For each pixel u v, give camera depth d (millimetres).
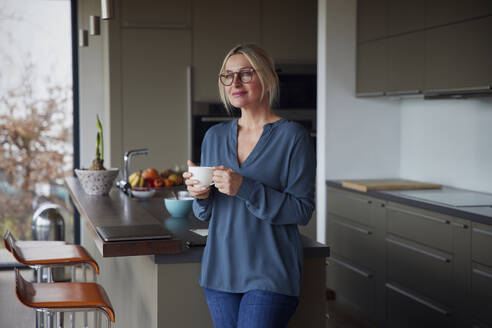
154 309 2414
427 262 3719
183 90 5910
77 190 3939
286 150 2088
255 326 2012
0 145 6273
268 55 2141
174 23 5840
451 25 3918
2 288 5359
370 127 5191
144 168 5898
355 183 4750
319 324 2439
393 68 4562
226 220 2115
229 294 2113
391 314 4148
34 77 6293
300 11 6074
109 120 5801
